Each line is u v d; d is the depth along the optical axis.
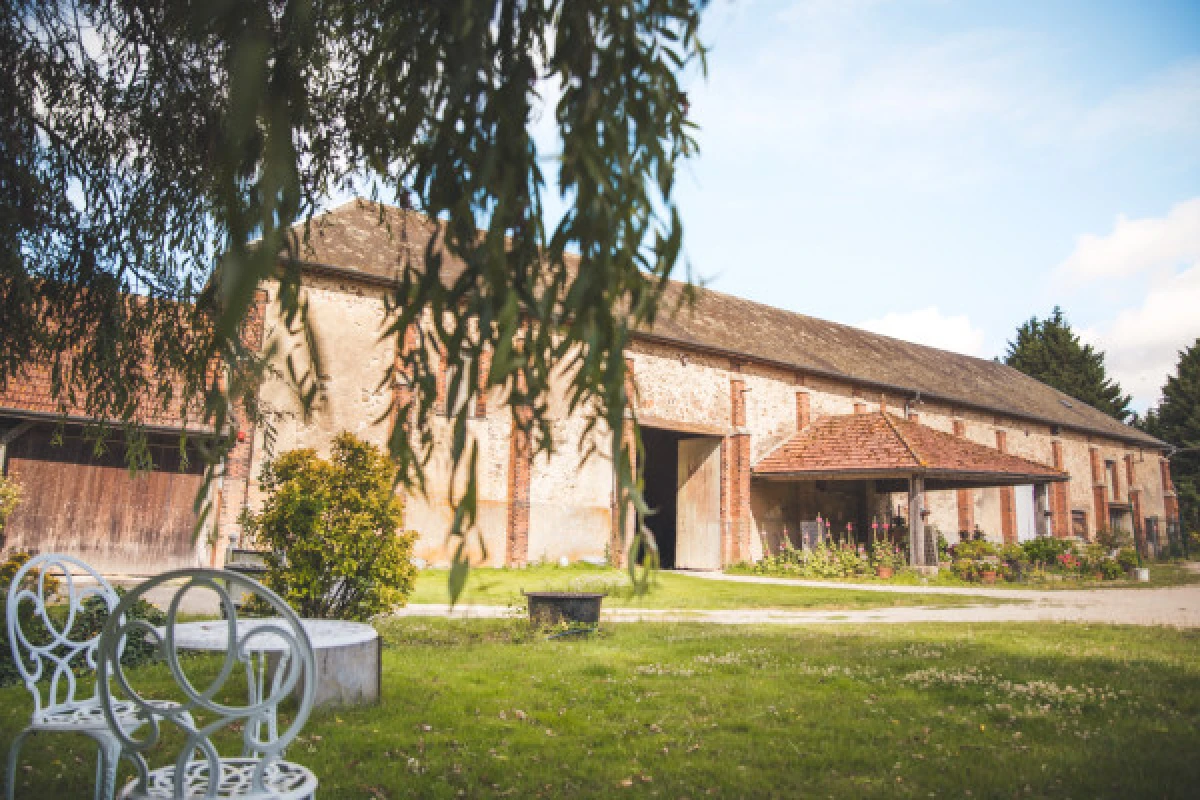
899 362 29.03
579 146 1.22
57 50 3.20
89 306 3.46
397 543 6.63
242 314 1.25
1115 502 35.16
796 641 7.83
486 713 4.71
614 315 1.25
